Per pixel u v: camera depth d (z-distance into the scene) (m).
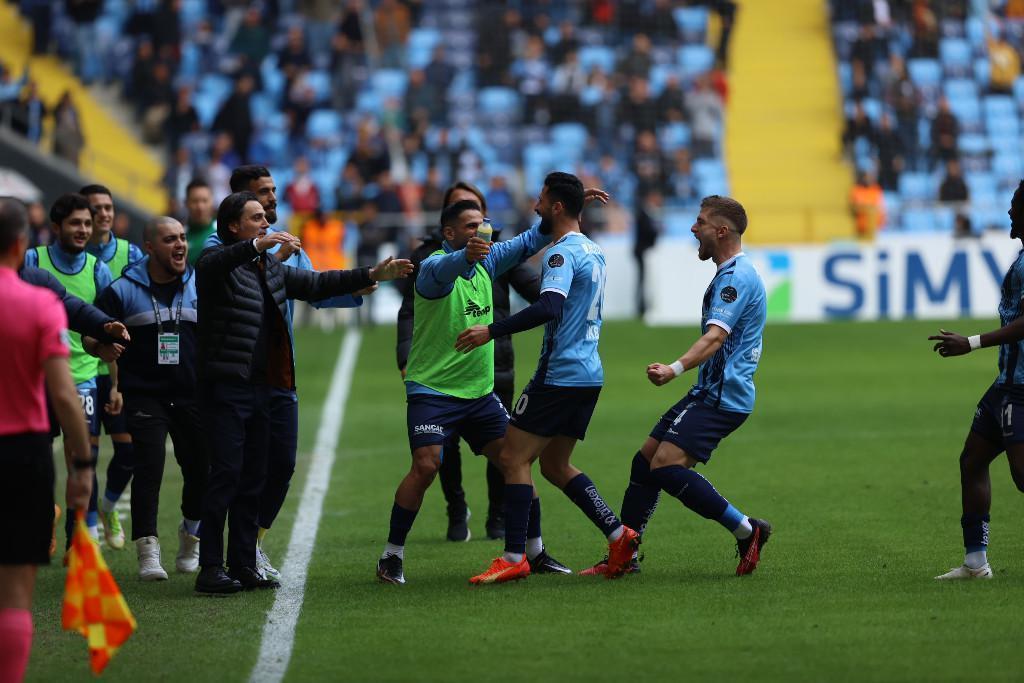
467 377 26.62
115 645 18.30
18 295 18.62
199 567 28.41
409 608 24.00
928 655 20.31
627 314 90.00
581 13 112.00
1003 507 32.97
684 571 26.73
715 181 101.25
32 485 18.56
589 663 20.22
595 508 26.34
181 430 28.30
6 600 18.42
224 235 26.39
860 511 32.97
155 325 28.02
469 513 34.53
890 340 74.69
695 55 112.50
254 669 20.33
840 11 115.75
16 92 92.62
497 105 104.00
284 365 26.28
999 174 105.00
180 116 97.56
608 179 96.56
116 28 106.94
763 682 19.19
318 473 40.28
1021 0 114.75
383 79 108.56
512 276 31.23
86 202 30.12
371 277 26.56
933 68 111.25
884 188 101.31
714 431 25.86
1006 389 24.58
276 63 104.25
